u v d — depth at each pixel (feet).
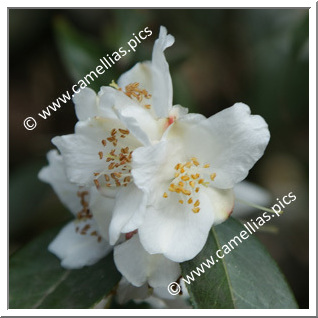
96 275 0.77
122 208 0.68
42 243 0.83
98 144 0.70
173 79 0.97
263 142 0.67
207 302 0.69
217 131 0.67
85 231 0.80
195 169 0.69
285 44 1.12
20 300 0.78
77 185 0.75
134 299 0.76
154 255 0.70
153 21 1.13
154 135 0.69
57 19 0.94
